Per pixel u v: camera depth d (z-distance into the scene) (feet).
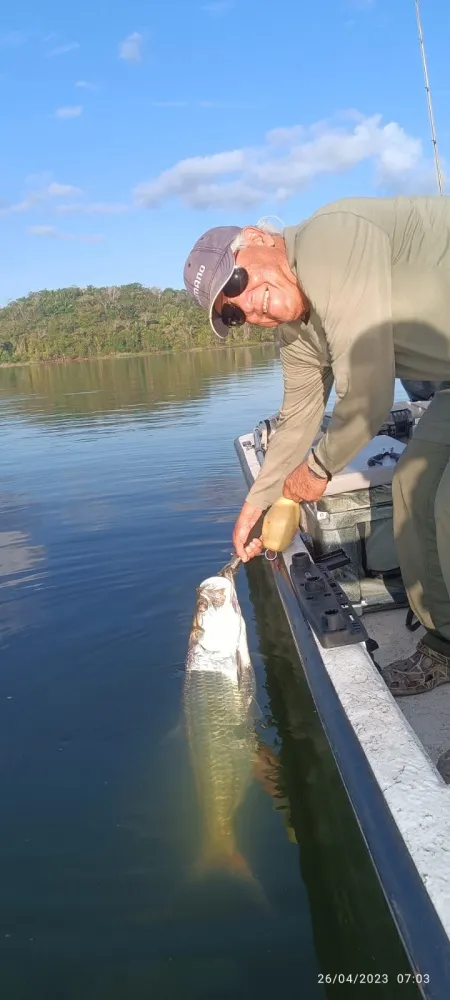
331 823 7.52
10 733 9.59
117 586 14.79
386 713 6.19
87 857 7.31
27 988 5.96
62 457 31.65
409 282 6.71
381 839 4.98
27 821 7.89
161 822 7.75
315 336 7.97
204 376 76.07
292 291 7.34
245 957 6.04
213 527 18.35
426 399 15.43
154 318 217.77
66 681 10.95
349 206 6.65
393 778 5.33
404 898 4.50
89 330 203.62
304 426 9.43
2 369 163.53
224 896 6.72
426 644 8.27
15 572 16.07
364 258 6.47
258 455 17.30
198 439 33.55
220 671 9.74
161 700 10.19
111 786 8.38
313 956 5.98
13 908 6.73
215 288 7.14
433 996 3.95
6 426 46.03
